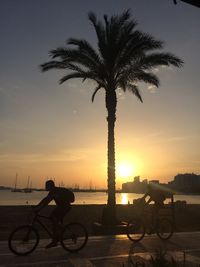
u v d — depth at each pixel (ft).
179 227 59.36
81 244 31.30
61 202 30.50
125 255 29.84
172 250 32.55
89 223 62.28
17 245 29.60
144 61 62.39
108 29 60.95
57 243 32.32
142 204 38.96
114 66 61.57
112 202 55.52
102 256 29.43
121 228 50.67
